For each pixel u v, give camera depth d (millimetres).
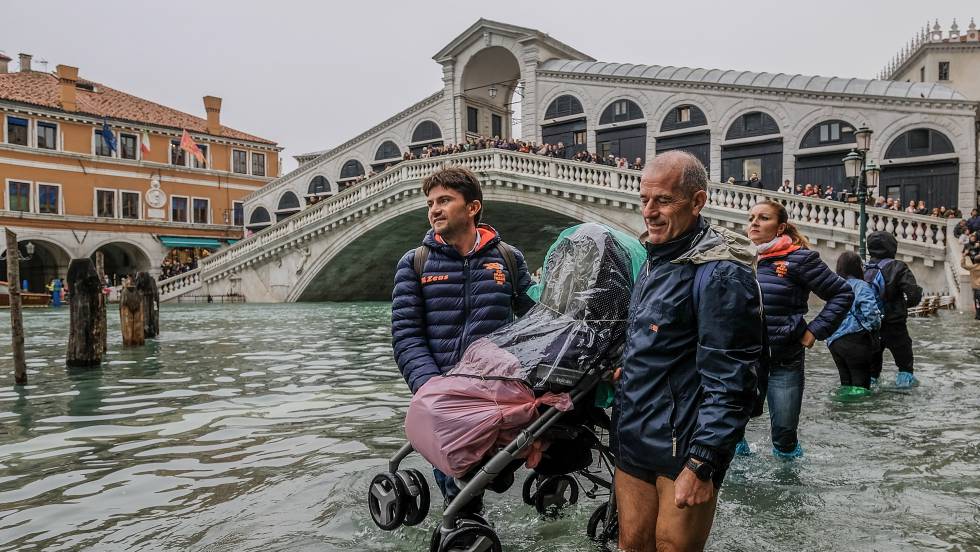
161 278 36188
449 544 2625
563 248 2953
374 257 32000
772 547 2904
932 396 6066
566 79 30422
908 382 6617
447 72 33531
